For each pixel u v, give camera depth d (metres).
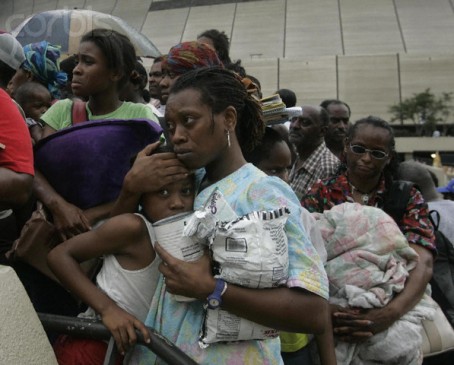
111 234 1.60
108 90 2.51
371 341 2.41
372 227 2.49
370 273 2.43
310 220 2.03
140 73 3.77
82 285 1.60
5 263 2.04
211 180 1.68
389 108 47.50
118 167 1.93
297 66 48.88
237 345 1.57
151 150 1.70
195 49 2.28
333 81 48.66
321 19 53.72
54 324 1.59
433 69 48.09
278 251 1.46
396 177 2.95
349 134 2.92
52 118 2.55
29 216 2.13
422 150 40.88
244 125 1.79
